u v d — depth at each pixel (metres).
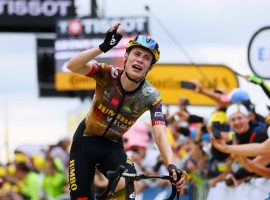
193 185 14.75
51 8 35.94
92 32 28.22
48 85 34.28
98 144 10.07
